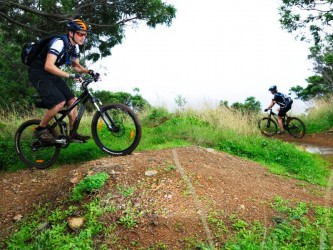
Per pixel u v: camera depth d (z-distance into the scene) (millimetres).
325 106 14719
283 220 3832
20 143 5836
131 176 4371
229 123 9539
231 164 5715
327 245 3156
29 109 12742
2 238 3855
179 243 3348
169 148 6211
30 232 3809
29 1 10070
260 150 7473
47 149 6051
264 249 3141
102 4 10617
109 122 5219
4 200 4629
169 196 4043
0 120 8695
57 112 4941
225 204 4031
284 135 13305
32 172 5457
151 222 3619
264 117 13289
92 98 5094
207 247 3213
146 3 10633
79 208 3955
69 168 5453
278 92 12805
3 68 14508
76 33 4910
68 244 3365
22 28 11531
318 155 9102
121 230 3557
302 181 5875
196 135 7641
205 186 4367
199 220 3645
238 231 3555
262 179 5379
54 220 3867
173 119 9195
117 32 12555
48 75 4953
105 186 4184
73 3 10594
